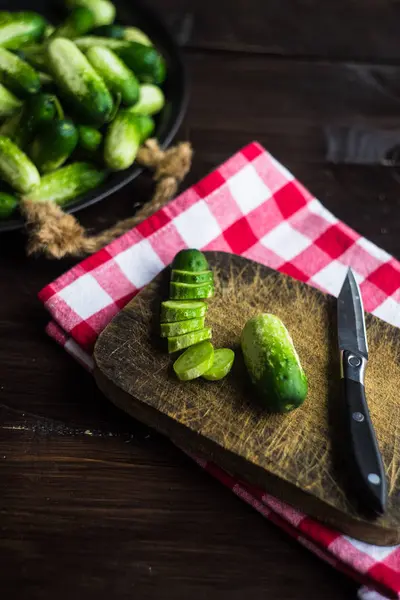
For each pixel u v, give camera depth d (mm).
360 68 896
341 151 824
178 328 612
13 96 732
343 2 961
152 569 574
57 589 564
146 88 765
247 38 913
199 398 598
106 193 710
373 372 625
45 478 604
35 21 778
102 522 589
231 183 743
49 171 723
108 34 787
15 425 625
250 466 575
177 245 710
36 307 691
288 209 747
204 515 595
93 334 651
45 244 690
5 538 579
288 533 588
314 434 587
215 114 843
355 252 723
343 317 641
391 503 562
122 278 686
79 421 630
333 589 572
